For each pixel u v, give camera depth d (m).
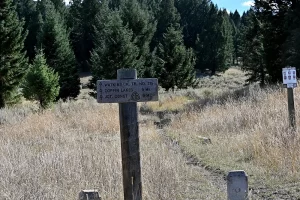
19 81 27.14
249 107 12.61
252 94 15.25
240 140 9.41
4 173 6.56
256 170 7.24
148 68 44.34
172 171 6.81
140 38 49.19
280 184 6.35
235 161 8.20
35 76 23.25
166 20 79.00
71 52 42.22
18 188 5.84
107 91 4.81
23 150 8.77
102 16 55.22
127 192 4.88
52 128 13.21
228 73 79.94
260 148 8.12
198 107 18.52
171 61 40.91
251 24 41.53
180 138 11.68
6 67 26.39
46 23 39.66
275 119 9.87
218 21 81.75
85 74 67.00
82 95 45.66
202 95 29.58
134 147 4.89
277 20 25.12
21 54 27.70
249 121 11.19
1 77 26.52
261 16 25.77
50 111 17.83
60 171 6.69
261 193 6.04
